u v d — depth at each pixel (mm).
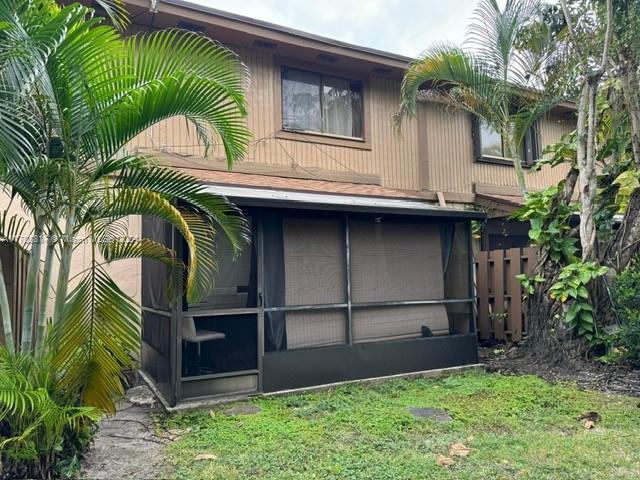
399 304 6668
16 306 5691
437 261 7039
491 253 8938
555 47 7773
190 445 4117
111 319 3795
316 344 6090
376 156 10109
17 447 3305
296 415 4930
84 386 3740
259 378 5660
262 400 5469
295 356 5871
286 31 8688
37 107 3482
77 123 3549
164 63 3881
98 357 3725
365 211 6121
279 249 5957
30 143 3432
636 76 7199
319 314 6148
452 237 7211
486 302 8992
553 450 3930
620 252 7270
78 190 3717
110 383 3807
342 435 4305
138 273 7594
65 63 3365
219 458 3824
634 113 7281
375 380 6258
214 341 5578
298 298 6016
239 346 5660
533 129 11992
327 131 9711
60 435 3484
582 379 6238
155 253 4445
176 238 5250
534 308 7520
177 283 4961
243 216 5574
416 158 10578
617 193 7895
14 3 3184
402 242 6805
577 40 7266
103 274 3850
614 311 6918
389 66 9828
